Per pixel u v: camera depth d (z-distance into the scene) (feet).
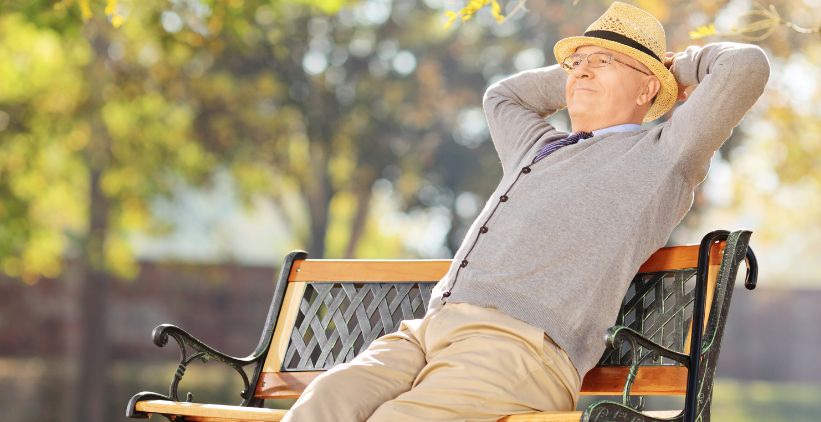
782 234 157.79
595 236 22.21
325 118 137.80
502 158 26.05
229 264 194.59
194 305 192.95
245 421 22.99
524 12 131.13
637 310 24.03
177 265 178.91
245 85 121.90
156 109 122.21
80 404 142.51
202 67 117.80
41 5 47.24
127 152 126.00
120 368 183.32
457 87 148.77
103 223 139.54
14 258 133.80
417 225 185.47
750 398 175.01
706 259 22.20
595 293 22.09
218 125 125.29
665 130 22.84
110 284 188.44
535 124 25.70
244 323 194.18
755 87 21.93
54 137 117.50
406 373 22.50
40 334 183.62
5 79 115.44
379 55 146.41
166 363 191.62
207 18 52.08
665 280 23.95
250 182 145.28
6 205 119.44
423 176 152.66
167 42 63.46
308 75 135.03
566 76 26.30
